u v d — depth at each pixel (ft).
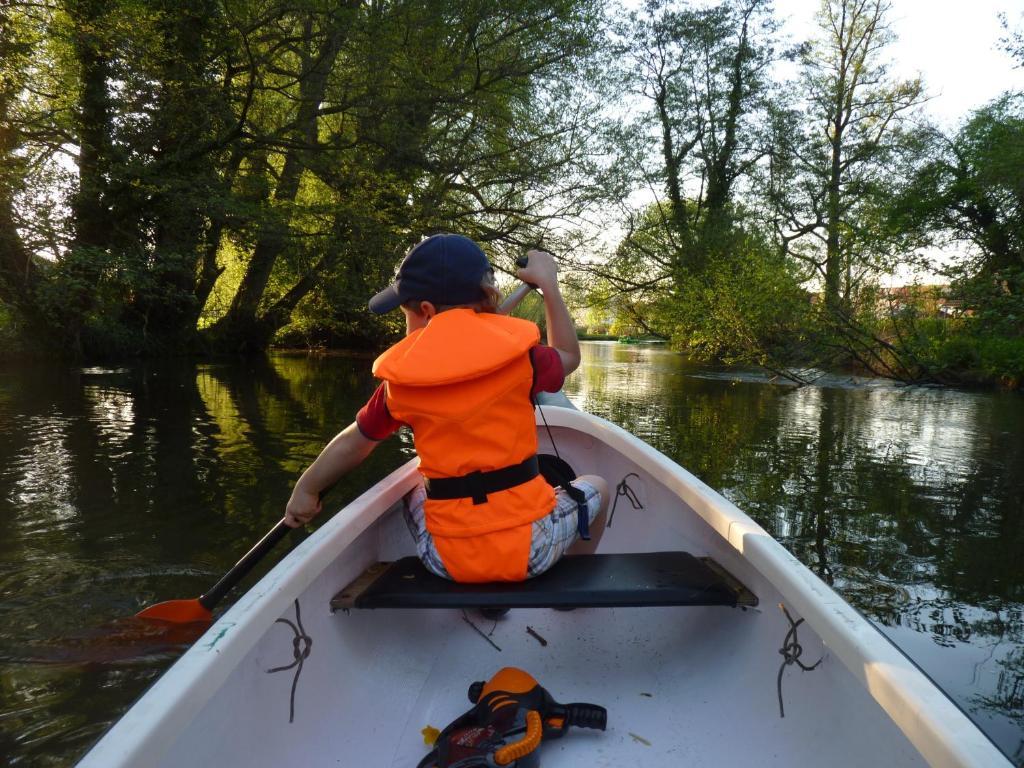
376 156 38.55
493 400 4.38
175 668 3.16
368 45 33.24
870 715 3.49
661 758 4.49
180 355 51.49
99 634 7.92
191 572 9.91
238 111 37.04
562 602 4.44
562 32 39.47
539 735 4.14
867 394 34.01
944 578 10.18
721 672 5.18
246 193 37.42
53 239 32.99
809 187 63.82
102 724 6.32
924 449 19.49
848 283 38.75
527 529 4.49
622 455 8.68
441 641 6.04
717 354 45.11
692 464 17.40
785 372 39.17
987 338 37.19
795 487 15.15
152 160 34.76
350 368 47.14
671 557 5.24
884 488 15.15
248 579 9.69
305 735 4.31
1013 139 43.78
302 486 4.94
